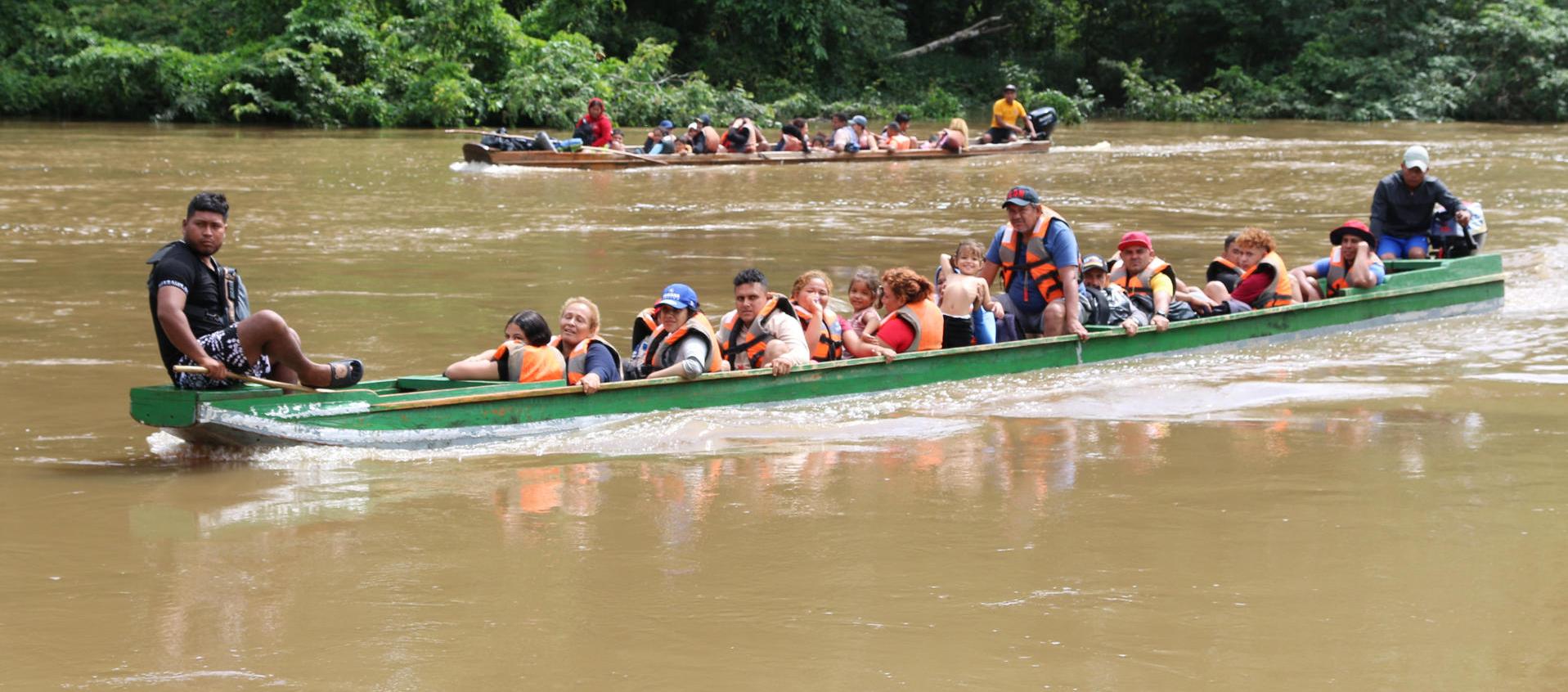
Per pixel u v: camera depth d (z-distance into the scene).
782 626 8.86
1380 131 72.25
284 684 7.97
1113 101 98.06
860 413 15.32
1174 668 8.22
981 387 16.70
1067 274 18.17
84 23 75.88
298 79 68.94
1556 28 81.94
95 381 16.11
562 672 8.14
